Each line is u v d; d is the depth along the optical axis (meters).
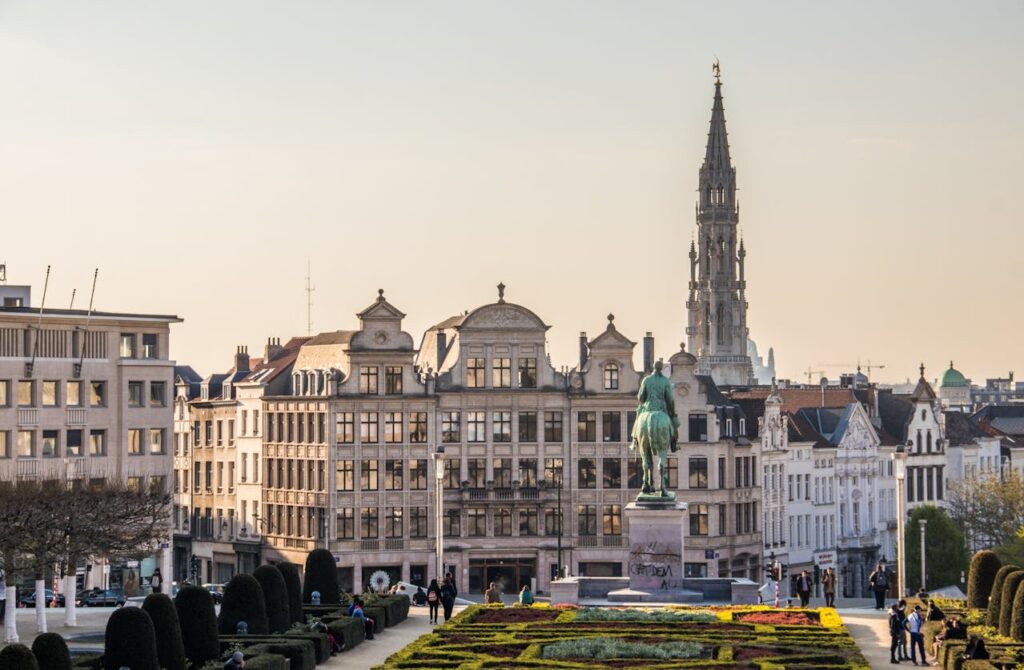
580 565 181.88
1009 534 195.38
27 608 137.12
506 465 181.12
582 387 182.38
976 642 91.75
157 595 89.56
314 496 179.75
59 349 155.25
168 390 162.12
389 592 126.50
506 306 181.38
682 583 123.88
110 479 145.12
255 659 89.38
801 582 128.00
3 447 150.88
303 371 182.62
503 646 100.81
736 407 190.25
